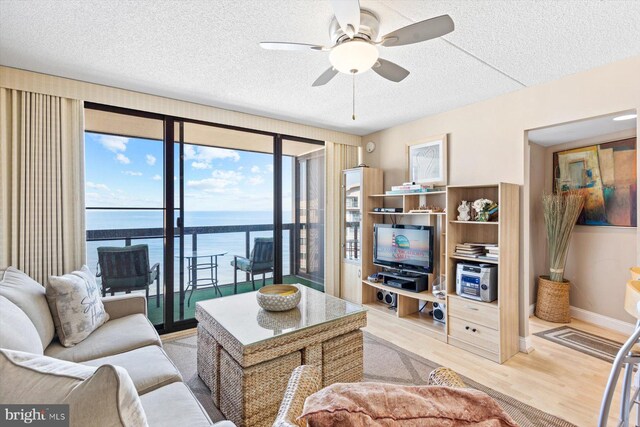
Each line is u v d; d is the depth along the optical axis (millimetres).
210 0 1626
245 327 1893
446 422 635
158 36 1968
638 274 1280
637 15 1712
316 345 1955
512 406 1995
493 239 2977
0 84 2311
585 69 2387
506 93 2883
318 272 4348
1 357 782
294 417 908
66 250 2566
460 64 2312
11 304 1529
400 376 2350
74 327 1858
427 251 3326
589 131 3291
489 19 1766
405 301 3520
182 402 1326
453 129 3340
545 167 3973
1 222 2322
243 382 1681
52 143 2516
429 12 1723
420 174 3674
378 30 1829
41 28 1873
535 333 3189
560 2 1616
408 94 2920
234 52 2168
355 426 595
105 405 658
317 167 4301
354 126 4059
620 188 3238
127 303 2348
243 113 3484
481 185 2797
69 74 2500
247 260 3727
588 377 2346
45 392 701
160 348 1847
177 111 3076
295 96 2998
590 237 3500
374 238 3865
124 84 2709
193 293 3350
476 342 2717
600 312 3404
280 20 1800
